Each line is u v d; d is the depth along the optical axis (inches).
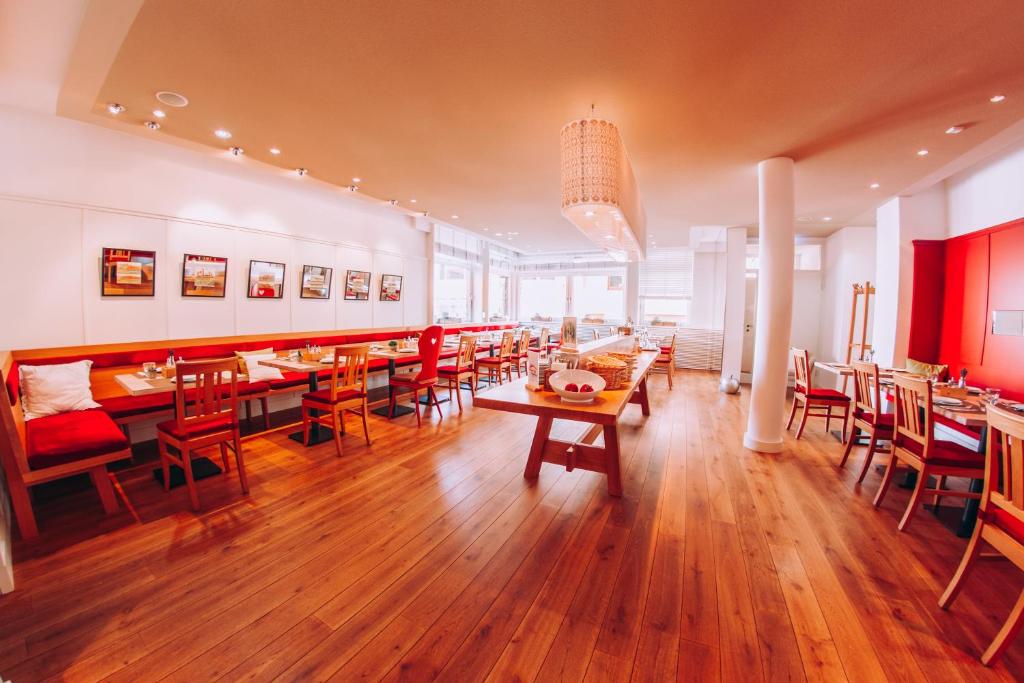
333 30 79.7
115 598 71.3
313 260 236.8
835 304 283.1
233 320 200.2
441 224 319.9
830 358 291.1
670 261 388.5
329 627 66.0
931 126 116.3
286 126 124.7
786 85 96.0
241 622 66.6
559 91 100.9
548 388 109.5
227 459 123.8
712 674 58.1
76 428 104.0
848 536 96.0
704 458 145.9
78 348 145.5
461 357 211.6
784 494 117.6
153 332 171.8
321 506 105.4
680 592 75.6
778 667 59.6
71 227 149.2
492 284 443.5
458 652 61.4
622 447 157.1
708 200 203.3
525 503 109.3
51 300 145.6
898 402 111.1
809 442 166.9
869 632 66.7
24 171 138.8
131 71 96.0
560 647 62.6
